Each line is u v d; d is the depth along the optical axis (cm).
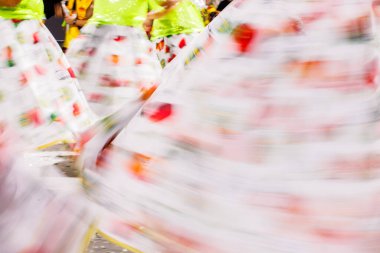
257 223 222
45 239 184
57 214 186
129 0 665
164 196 229
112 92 664
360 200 220
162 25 806
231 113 228
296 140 223
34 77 466
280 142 224
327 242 220
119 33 665
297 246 221
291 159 223
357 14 226
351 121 223
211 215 225
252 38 231
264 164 223
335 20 227
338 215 220
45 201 185
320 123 223
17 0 465
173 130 232
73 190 194
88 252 330
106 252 333
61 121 465
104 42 664
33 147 456
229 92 230
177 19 796
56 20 1573
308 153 222
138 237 229
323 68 225
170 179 229
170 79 240
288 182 221
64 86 481
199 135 229
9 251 178
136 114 240
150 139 234
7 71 461
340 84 225
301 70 226
